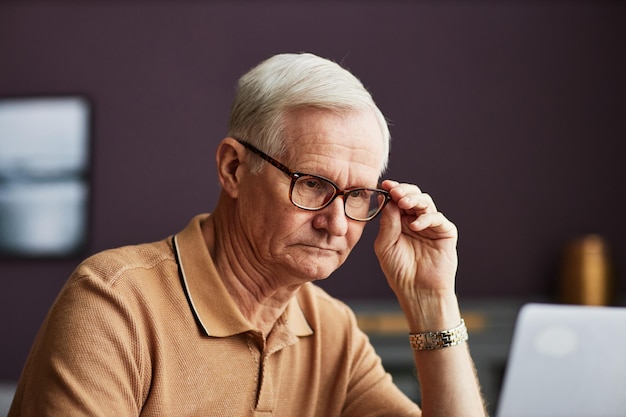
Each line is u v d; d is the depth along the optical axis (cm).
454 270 170
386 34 468
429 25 467
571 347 162
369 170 148
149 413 144
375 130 148
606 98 464
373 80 467
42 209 475
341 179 145
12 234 475
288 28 471
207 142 473
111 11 477
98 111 475
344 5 470
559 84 465
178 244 159
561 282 442
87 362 136
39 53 479
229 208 158
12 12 479
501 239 464
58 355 136
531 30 465
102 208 474
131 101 474
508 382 165
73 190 474
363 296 459
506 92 465
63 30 477
